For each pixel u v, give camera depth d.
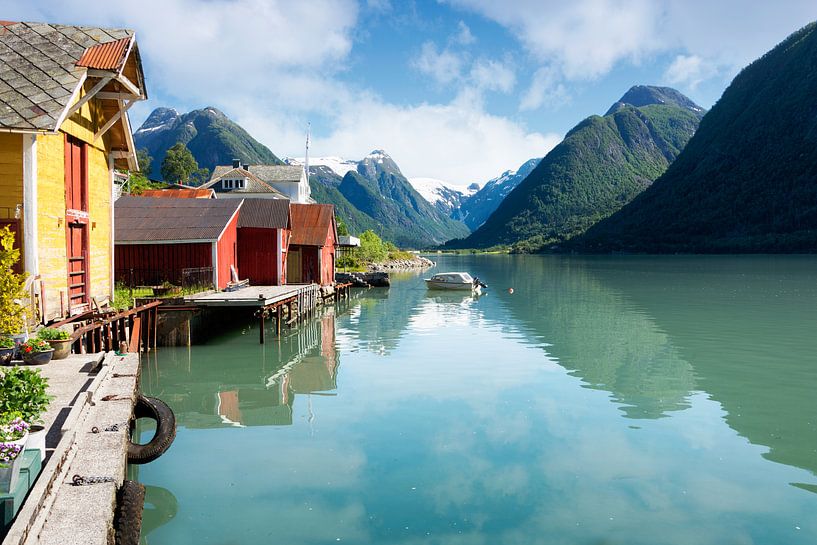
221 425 11.93
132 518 6.42
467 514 8.09
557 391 14.45
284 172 73.69
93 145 16.53
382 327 26.11
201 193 45.84
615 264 90.50
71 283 15.24
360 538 7.47
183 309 20.52
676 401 13.51
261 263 31.59
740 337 22.36
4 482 4.84
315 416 12.52
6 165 12.64
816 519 7.93
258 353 19.92
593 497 8.60
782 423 11.90
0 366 10.22
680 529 7.69
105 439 7.17
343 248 65.94
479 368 17.14
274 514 8.08
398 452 10.35
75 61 13.39
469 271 77.81
